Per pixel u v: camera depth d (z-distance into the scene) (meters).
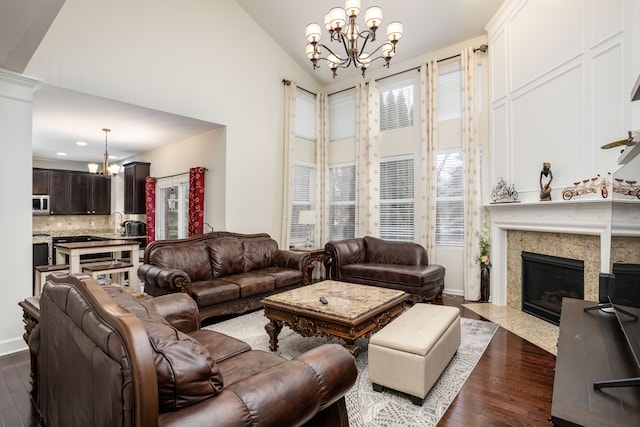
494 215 4.64
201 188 5.38
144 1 4.22
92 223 7.91
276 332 3.01
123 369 0.98
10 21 2.13
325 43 5.71
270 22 5.61
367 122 6.14
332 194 6.89
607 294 2.30
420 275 4.36
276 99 6.00
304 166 6.68
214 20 5.02
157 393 0.99
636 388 1.29
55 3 1.93
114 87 3.94
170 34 4.48
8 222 3.04
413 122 5.77
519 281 4.34
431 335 2.31
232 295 3.78
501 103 4.56
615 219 1.97
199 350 1.21
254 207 5.58
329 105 6.97
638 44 2.77
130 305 1.54
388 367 2.23
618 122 2.93
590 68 3.21
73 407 1.38
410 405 2.14
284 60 6.16
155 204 6.65
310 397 1.36
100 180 7.86
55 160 7.74
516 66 4.26
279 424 1.23
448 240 5.38
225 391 1.22
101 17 3.84
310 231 6.80
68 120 4.79
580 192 3.28
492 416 2.02
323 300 2.82
